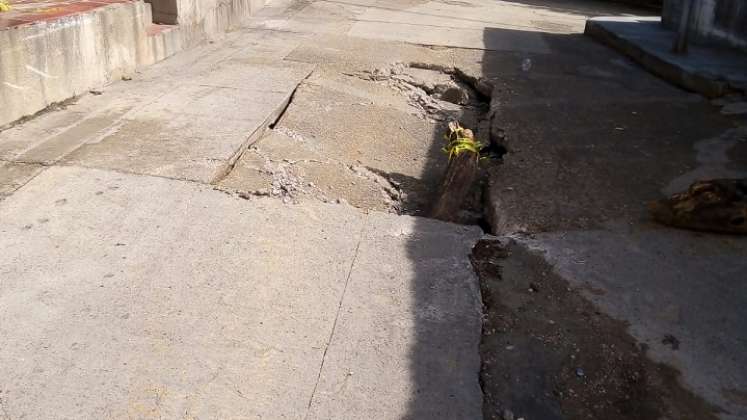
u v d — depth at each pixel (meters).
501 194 4.60
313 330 3.08
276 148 5.22
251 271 3.48
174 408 2.61
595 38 10.16
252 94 6.23
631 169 5.09
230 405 2.64
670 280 3.58
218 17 8.66
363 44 8.68
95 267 3.42
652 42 8.90
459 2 13.20
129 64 6.58
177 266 3.48
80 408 2.58
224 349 2.92
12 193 4.05
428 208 4.68
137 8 6.60
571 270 3.65
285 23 9.67
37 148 4.68
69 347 2.87
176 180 4.36
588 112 6.52
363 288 3.41
